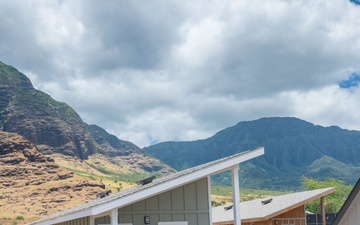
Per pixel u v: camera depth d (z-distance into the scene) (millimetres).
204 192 18125
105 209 14523
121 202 14680
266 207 34938
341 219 12070
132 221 17641
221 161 16203
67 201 193125
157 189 15219
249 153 16578
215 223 37719
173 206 17906
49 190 199000
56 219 20422
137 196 14891
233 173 16766
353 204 11531
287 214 33656
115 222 14766
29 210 181750
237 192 16750
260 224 34219
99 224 18969
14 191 197500
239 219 16609
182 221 17828
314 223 40875
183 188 18031
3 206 183250
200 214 17969
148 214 17734
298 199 32938
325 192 32719
